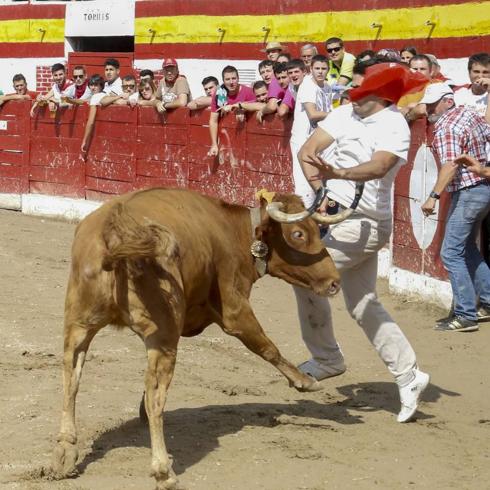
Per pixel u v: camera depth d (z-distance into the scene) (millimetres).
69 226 20078
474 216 11625
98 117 20344
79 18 26484
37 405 8625
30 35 27891
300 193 13641
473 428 8406
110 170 20219
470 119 11289
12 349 10562
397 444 7891
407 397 8430
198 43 23219
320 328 8617
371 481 7043
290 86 16391
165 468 6492
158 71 24391
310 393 9406
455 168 10922
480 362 10570
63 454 6887
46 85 27688
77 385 6902
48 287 13922
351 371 10227
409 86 7949
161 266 6609
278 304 13336
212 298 7617
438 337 11531
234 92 17703
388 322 8430
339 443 7863
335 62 15664
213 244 7441
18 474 6969
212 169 18172
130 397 8969
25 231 19031
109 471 7078
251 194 17406
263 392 9367
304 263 7785
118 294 6594
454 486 7008
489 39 16828
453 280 11781
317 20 20297
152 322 6594
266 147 17047
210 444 7703
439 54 17797
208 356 10617
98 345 10852
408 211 13641
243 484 6902
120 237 6289
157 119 19203
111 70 21297
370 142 7980
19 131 21906
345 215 7688
